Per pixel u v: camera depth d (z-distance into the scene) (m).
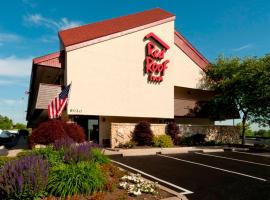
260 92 25.38
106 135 25.02
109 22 29.25
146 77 25.30
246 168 14.53
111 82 23.14
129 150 19.77
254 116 27.30
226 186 10.52
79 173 8.16
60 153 10.05
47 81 27.59
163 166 14.34
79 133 17.61
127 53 24.23
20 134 55.59
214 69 29.81
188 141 26.08
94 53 22.39
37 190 7.13
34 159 7.85
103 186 8.47
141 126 23.55
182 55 28.34
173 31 27.48
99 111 22.34
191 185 10.55
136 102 24.50
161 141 23.17
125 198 7.91
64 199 7.40
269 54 26.47
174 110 28.11
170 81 26.98
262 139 36.78
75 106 21.20
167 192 8.96
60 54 22.03
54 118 17.30
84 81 21.77
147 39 25.55
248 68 26.58
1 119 90.12
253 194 9.52
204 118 32.72
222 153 21.16
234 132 31.50
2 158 12.00
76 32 25.75
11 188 6.86
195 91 32.56
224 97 28.28
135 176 10.37
